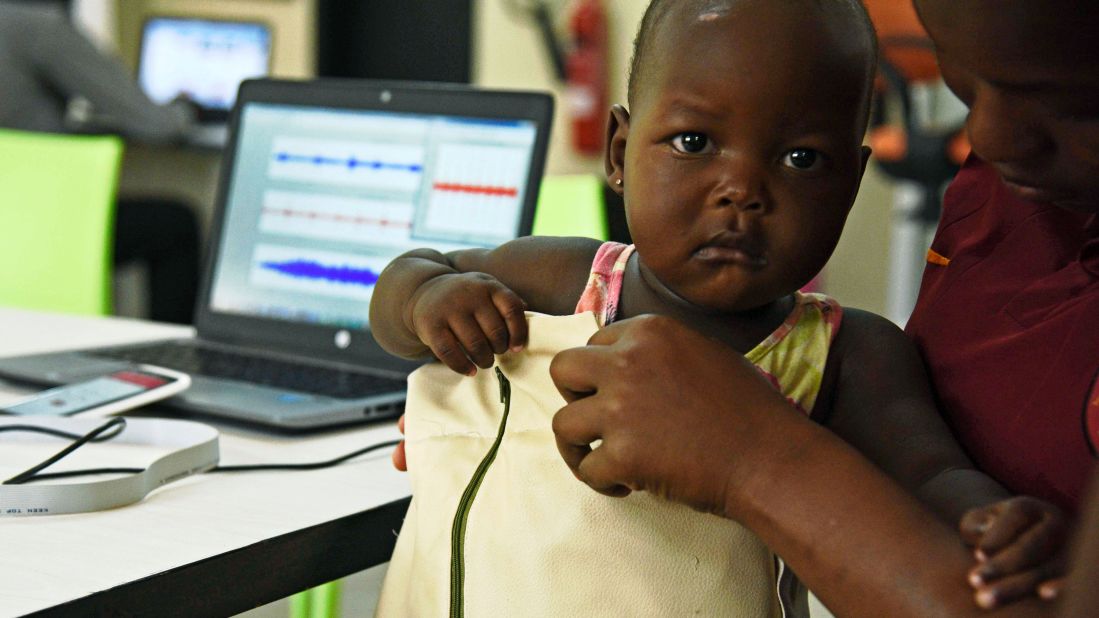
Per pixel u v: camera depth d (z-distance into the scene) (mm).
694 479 545
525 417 679
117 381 1021
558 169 3951
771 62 580
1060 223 666
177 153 4043
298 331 1263
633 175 627
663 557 628
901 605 487
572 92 3834
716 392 554
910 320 750
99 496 749
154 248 3598
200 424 884
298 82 1320
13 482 763
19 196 1998
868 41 620
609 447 564
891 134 3301
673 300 667
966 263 709
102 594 612
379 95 1255
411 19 4570
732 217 591
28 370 1141
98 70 3316
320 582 747
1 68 3160
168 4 4527
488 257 756
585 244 733
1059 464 595
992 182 725
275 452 917
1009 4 456
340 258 1251
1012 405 627
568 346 670
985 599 466
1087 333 607
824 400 664
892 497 514
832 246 615
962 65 502
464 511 669
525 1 3945
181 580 654
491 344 673
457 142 1194
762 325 664
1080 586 380
